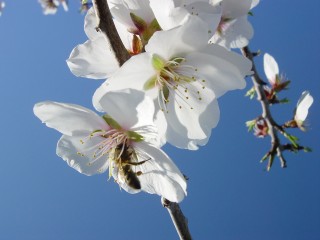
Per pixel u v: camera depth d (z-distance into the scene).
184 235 0.10
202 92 0.11
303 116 0.22
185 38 0.10
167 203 0.10
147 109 0.10
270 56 0.23
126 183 0.11
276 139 0.21
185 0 0.10
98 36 0.12
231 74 0.11
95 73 0.11
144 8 0.11
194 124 0.11
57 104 0.11
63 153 0.11
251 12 0.18
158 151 0.11
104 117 0.11
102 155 0.11
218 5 0.11
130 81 0.10
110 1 0.11
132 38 0.11
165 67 0.11
